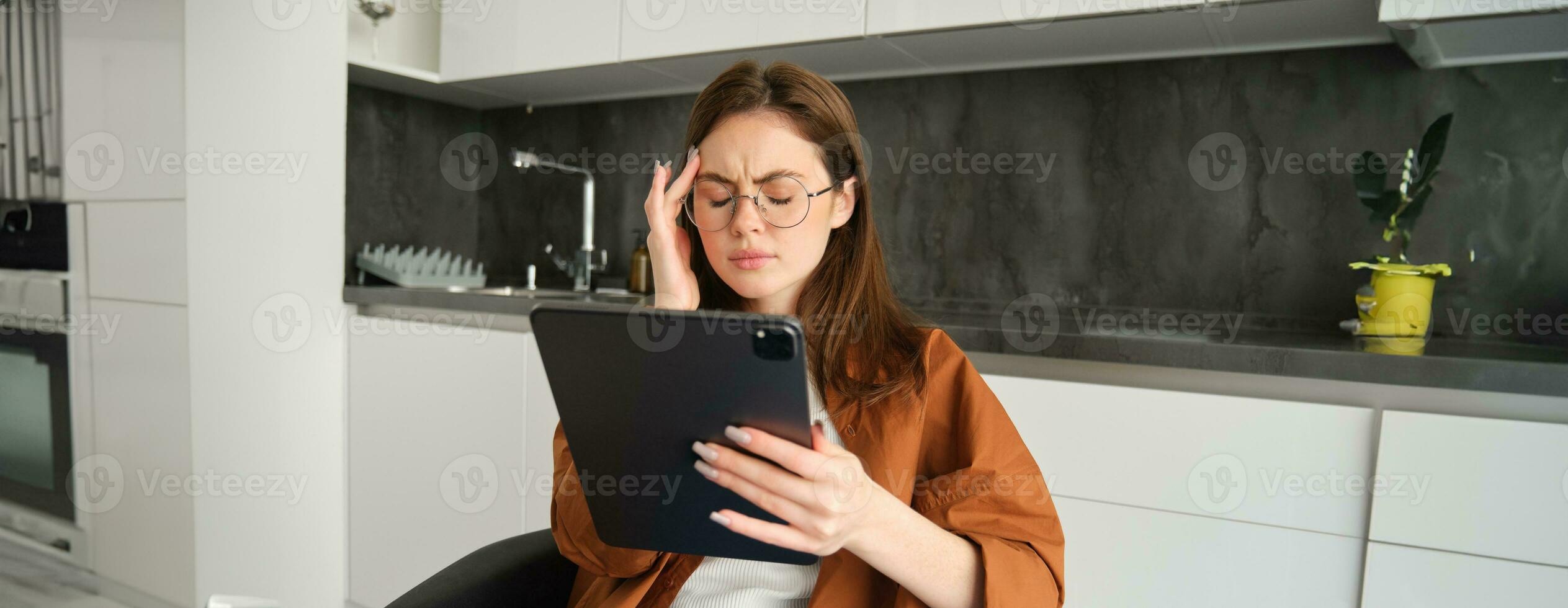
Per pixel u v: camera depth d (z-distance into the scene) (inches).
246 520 80.5
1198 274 69.4
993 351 55.6
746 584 28.3
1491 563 42.6
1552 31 52.2
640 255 90.4
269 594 80.2
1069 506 53.2
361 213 90.7
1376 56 63.1
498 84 88.7
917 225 80.0
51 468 80.5
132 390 79.5
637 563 28.7
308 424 79.9
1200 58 68.6
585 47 79.0
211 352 79.7
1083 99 72.8
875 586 27.6
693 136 29.3
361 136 90.4
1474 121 60.6
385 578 79.9
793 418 21.3
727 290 32.5
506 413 71.6
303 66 78.6
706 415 21.8
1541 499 41.4
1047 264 74.7
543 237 100.4
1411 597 44.3
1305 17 58.2
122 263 78.2
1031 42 67.1
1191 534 49.8
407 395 77.2
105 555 80.3
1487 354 47.3
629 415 22.5
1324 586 46.7
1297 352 46.9
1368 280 63.8
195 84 77.4
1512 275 59.9
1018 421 54.6
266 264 78.7
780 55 73.6
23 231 76.6
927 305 79.9
